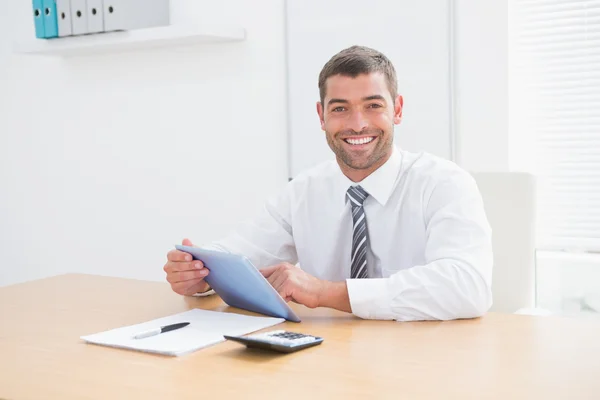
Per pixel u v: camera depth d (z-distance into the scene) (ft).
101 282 7.15
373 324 5.18
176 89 12.04
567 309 9.81
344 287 5.37
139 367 4.28
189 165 12.09
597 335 4.77
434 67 9.95
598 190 9.63
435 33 9.90
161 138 12.30
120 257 13.03
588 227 9.73
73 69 13.14
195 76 11.83
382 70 5.92
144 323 5.32
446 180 6.23
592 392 3.67
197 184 12.04
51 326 5.37
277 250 7.06
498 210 7.41
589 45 9.51
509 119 9.73
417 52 10.05
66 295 6.53
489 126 9.75
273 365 4.24
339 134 6.01
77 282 7.18
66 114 13.34
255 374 4.08
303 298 5.38
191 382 3.97
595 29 9.46
